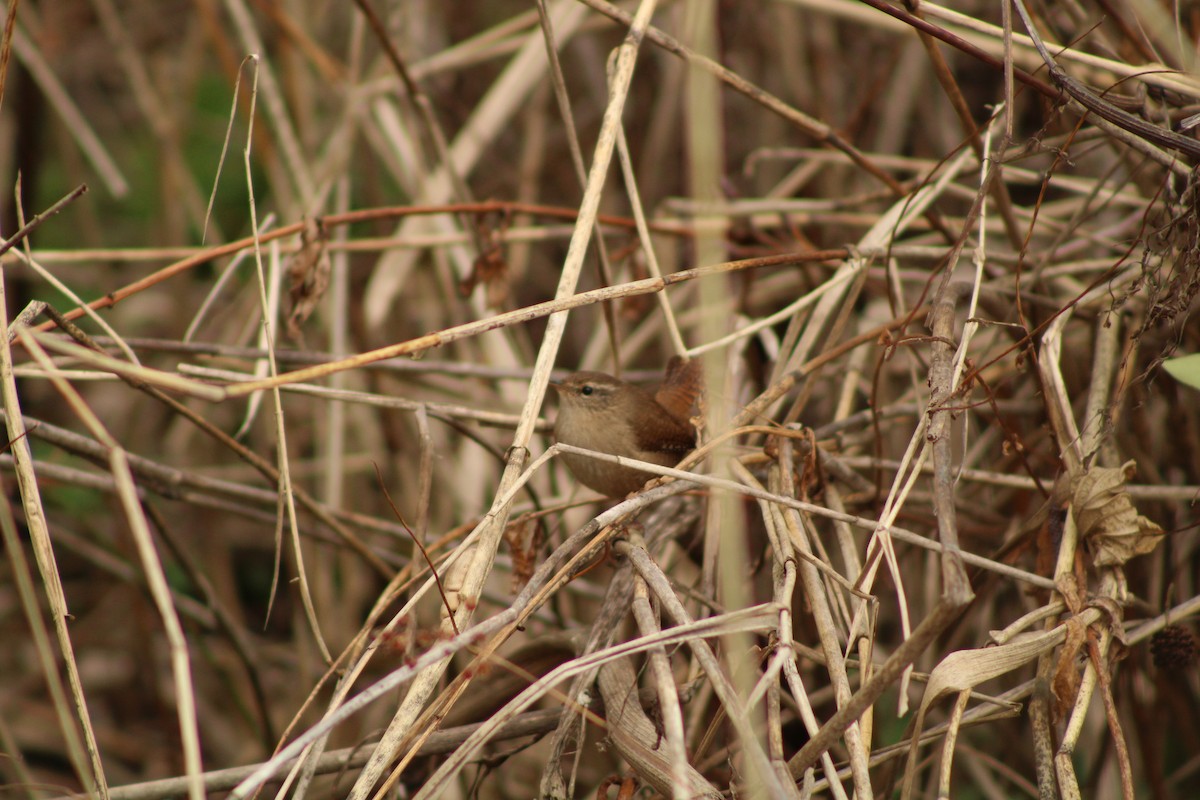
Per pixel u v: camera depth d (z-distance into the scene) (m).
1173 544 6.89
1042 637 4.85
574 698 5.23
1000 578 7.34
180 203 10.64
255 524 11.04
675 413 7.65
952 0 10.48
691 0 6.20
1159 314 5.52
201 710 9.95
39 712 9.84
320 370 4.57
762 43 11.56
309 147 10.27
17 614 10.36
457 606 4.79
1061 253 7.84
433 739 5.69
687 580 7.58
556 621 7.80
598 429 7.08
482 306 9.26
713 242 4.63
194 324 6.71
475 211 7.36
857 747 4.61
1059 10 7.98
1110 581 5.22
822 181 10.69
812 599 5.29
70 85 12.16
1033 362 7.25
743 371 8.06
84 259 7.16
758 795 4.16
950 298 5.75
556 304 5.20
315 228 6.88
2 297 4.83
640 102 11.70
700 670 5.55
